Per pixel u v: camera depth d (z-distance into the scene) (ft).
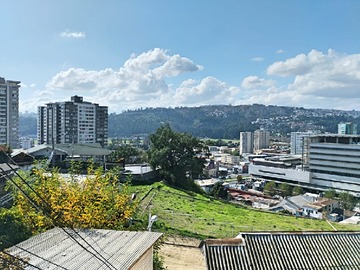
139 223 69.00
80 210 55.88
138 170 168.55
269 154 595.47
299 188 343.26
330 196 297.94
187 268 67.92
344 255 53.36
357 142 347.77
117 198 61.82
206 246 53.06
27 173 67.51
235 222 110.63
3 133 246.68
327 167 360.07
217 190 240.53
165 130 167.94
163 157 161.58
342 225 134.51
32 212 54.80
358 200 305.12
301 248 53.88
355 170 338.54
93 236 41.70
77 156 172.24
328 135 368.68
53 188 57.93
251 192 304.91
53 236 41.19
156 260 58.08
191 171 172.55
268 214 141.90
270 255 52.11
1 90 244.01
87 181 62.44
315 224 131.13
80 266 31.60
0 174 21.83
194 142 168.04
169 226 92.43
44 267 31.22
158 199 128.67
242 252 52.29
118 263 32.89
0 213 51.70
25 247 36.63
